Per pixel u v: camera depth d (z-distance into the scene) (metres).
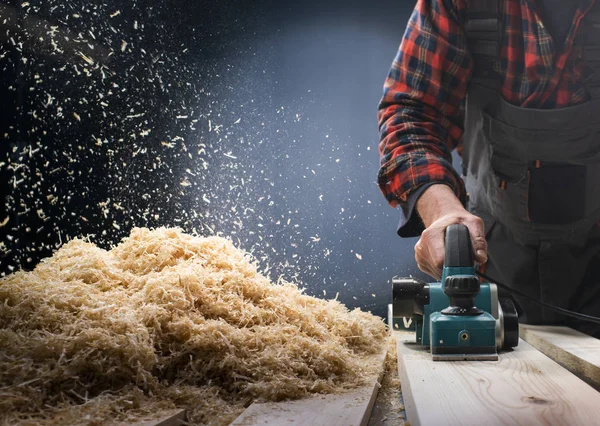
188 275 1.48
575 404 0.98
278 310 1.53
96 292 1.44
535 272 1.76
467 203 1.93
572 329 1.68
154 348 1.29
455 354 1.29
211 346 1.32
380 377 1.43
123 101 4.50
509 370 1.20
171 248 1.65
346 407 1.15
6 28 3.63
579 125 1.63
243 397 1.24
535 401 1.00
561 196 1.69
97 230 4.42
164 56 4.79
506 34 1.68
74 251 1.72
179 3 4.93
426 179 1.58
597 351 1.38
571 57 1.63
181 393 1.20
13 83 3.84
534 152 1.68
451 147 1.89
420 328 1.47
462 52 1.72
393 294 1.43
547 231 1.71
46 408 1.07
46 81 4.02
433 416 0.93
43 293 1.36
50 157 4.21
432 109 1.79
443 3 1.72
